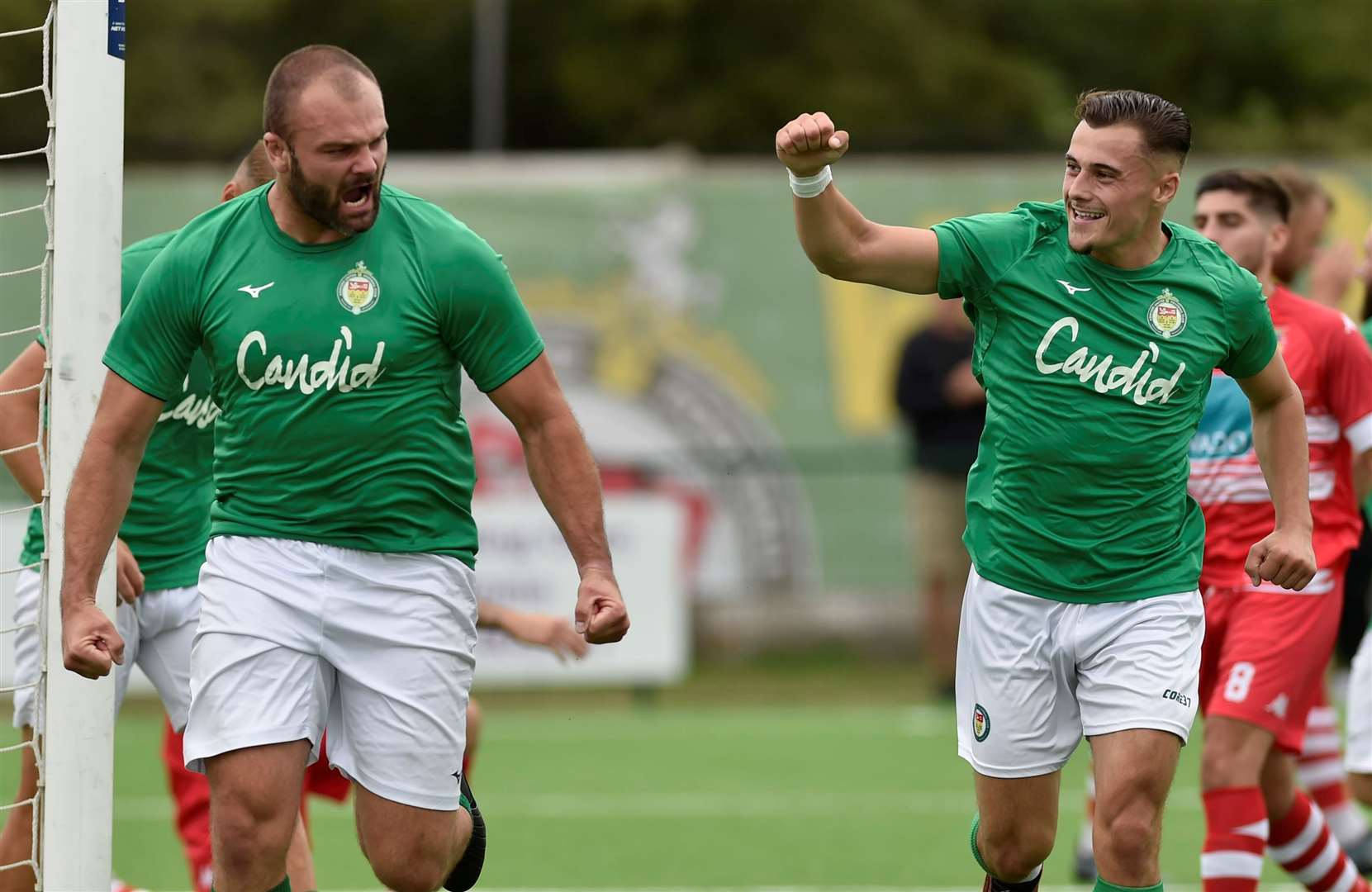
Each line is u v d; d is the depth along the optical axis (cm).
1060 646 1781
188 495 2073
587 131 8388
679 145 8188
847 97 8100
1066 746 1809
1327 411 2200
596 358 5581
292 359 1653
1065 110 8288
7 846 1972
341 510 1689
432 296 1669
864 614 5434
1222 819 2109
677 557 4653
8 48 7919
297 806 1697
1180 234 1786
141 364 1684
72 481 1678
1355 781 2238
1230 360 1803
